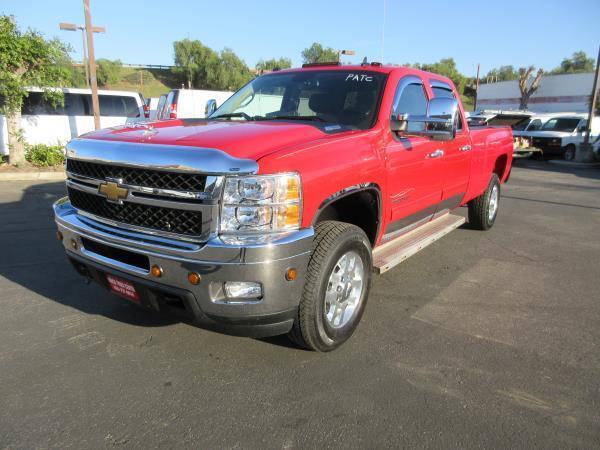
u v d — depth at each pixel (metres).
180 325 3.65
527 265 5.44
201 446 2.40
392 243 4.43
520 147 18.08
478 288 4.66
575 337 3.68
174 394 2.81
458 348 3.45
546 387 2.99
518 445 2.46
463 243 6.31
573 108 39.12
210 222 2.53
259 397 2.80
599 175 15.34
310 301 2.94
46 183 10.22
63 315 3.79
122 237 2.84
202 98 17.34
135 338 3.45
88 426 2.52
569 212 8.80
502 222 7.73
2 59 10.24
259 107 4.24
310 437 2.48
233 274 2.55
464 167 5.25
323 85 4.09
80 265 3.28
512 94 45.00
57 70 11.12
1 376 2.94
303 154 2.80
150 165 2.66
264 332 2.85
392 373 3.09
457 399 2.83
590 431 2.58
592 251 6.11
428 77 4.58
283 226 2.64
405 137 3.91
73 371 3.02
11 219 6.94
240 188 2.52
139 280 2.82
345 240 3.09
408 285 4.69
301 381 2.97
